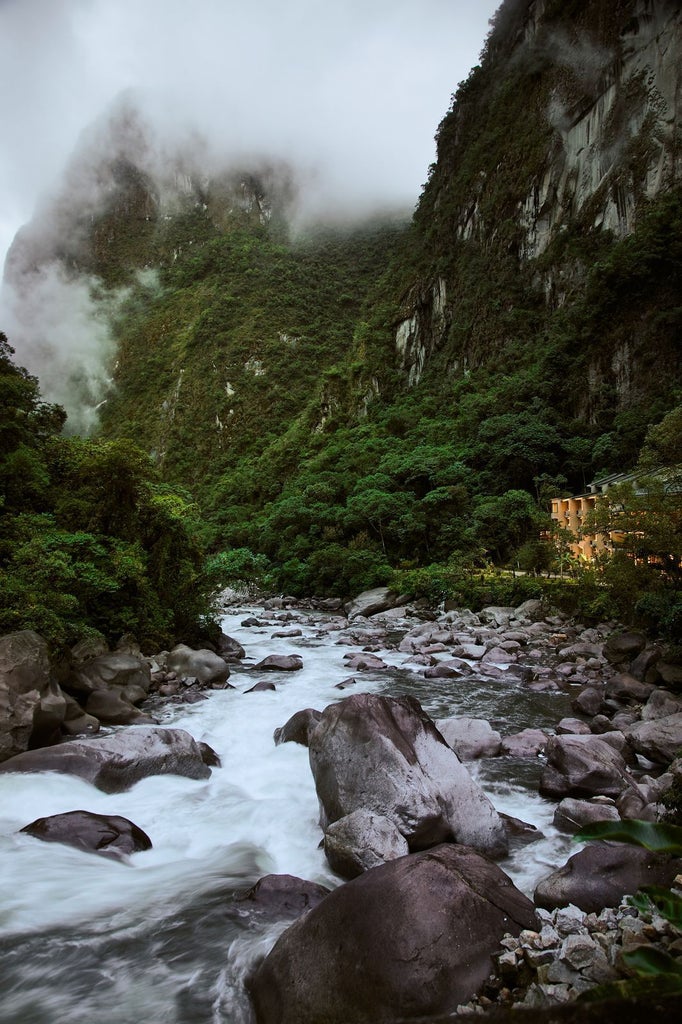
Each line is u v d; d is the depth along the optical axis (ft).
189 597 68.64
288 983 14.28
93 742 31.60
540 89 267.18
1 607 42.37
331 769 24.76
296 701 47.42
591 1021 6.02
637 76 213.87
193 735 38.99
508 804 28.48
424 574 119.34
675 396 144.77
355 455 230.89
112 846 23.77
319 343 440.86
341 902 15.05
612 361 173.99
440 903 14.35
